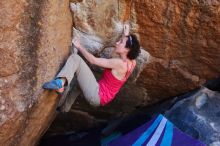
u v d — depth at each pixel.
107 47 4.98
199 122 5.57
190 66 5.35
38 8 4.14
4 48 3.96
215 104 5.77
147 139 5.31
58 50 4.57
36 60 4.28
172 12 4.72
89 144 6.32
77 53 4.96
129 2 4.67
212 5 4.63
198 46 5.05
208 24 4.80
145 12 4.73
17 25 4.02
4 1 3.84
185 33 4.91
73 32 4.85
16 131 4.45
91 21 4.76
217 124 5.57
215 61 5.25
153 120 5.42
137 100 5.98
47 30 4.31
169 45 5.06
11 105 4.15
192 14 4.73
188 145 5.16
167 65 5.31
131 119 6.22
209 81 5.75
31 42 4.19
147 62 5.28
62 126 6.48
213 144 5.36
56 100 4.80
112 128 6.24
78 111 6.19
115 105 6.08
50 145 6.51
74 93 5.14
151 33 4.92
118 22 4.79
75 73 4.67
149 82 5.62
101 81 4.83
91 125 6.43
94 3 4.64
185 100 5.79
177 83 5.62
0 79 4.02
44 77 4.42
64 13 4.55
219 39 4.95
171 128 5.31
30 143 5.04
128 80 5.58
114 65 4.70
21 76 4.19
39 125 4.85
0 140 4.30
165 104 5.98
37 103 4.45
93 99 4.73
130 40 4.68
